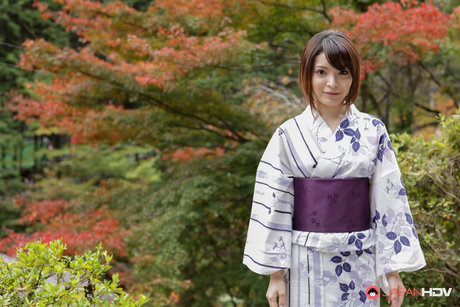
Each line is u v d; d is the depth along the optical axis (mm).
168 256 5074
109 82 5410
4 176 9258
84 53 5469
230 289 7449
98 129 6043
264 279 5758
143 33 5605
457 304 2693
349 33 4477
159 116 5832
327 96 1654
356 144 1673
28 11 9305
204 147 6637
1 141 8883
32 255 1687
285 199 1722
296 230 1706
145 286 4859
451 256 2543
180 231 5758
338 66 1620
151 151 9516
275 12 5551
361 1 5914
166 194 5730
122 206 6012
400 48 4797
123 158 9359
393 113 7121
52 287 1581
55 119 6094
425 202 2746
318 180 1658
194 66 4586
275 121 5812
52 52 5219
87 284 1806
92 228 5078
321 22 5844
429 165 2656
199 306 6793
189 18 5359
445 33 4625
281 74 8078
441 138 2752
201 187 5434
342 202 1641
